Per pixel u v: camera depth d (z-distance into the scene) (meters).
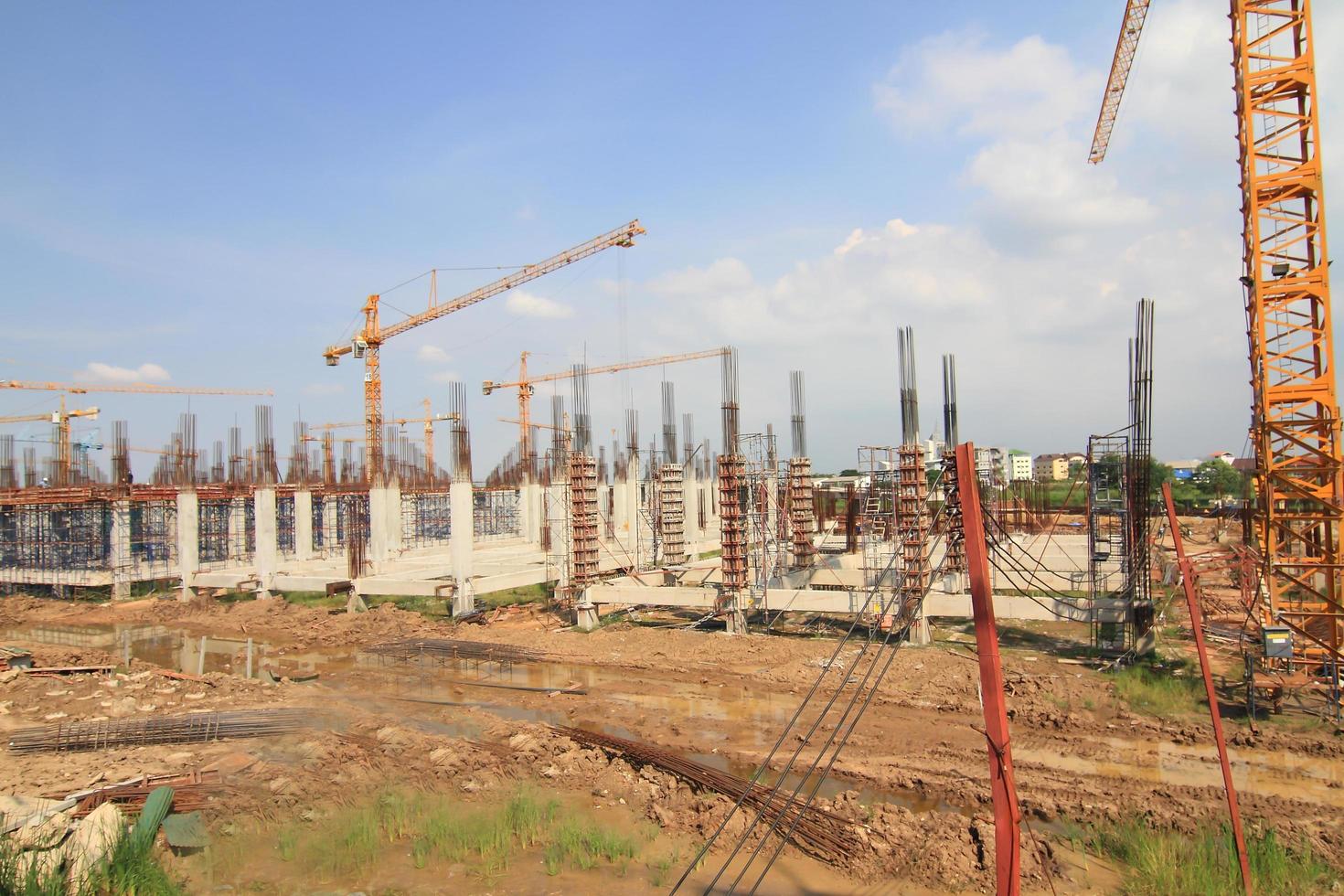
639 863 11.14
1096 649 21.39
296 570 38.78
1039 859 10.62
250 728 16.45
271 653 26.19
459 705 18.84
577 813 12.71
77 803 12.24
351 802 12.93
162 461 53.19
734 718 17.36
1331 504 17.61
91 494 38.00
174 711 18.14
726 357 24.17
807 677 19.92
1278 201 18.48
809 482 28.12
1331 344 17.83
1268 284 18.45
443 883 10.67
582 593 26.34
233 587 34.38
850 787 13.51
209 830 11.95
